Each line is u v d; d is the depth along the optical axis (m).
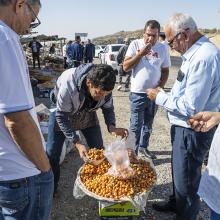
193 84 2.84
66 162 5.20
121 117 8.20
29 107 1.78
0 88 1.72
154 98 3.22
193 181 3.20
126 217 3.22
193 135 3.04
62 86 3.25
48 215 2.20
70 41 17.89
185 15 2.91
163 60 4.96
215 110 3.01
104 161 3.48
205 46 2.85
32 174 1.98
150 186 3.21
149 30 4.68
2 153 1.89
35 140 1.81
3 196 1.96
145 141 5.40
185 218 3.32
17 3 1.83
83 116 3.64
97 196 3.06
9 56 1.72
